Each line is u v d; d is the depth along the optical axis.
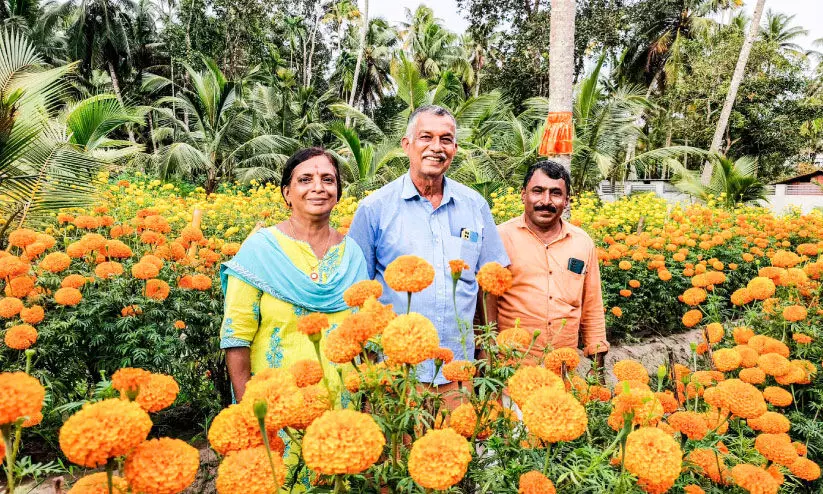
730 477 1.40
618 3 23.16
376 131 15.41
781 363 1.88
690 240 5.64
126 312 2.73
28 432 2.61
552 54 5.91
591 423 1.49
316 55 34.47
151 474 0.83
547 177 2.58
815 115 22.19
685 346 5.00
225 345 1.78
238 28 28.50
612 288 5.09
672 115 23.36
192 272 3.28
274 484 0.95
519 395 1.20
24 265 2.46
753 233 6.54
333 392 1.21
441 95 15.08
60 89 5.60
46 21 23.86
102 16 24.17
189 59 26.89
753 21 15.72
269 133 18.95
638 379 1.61
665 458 1.05
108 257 2.99
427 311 2.22
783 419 1.54
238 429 1.01
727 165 13.98
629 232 7.52
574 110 13.34
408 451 1.24
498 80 23.45
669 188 18.27
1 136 4.29
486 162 12.53
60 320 2.63
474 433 1.29
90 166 4.81
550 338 2.61
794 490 1.90
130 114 9.17
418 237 2.27
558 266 2.66
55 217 4.39
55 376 2.70
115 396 1.10
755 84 20.84
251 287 1.80
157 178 14.36
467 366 1.36
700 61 21.42
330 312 1.83
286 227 1.93
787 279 3.04
